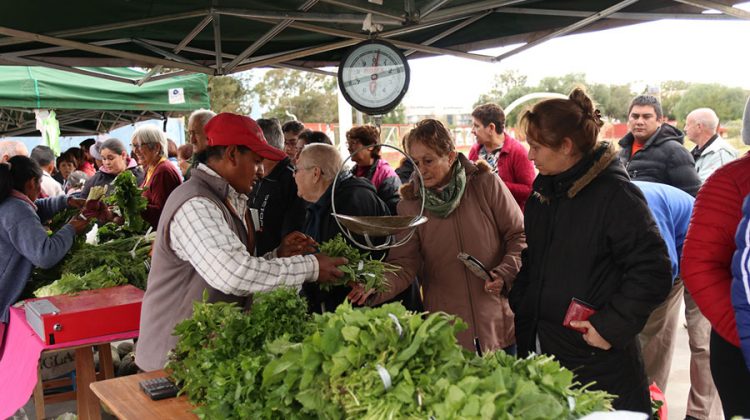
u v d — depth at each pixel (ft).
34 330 10.57
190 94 23.07
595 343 7.40
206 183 8.13
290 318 6.40
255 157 8.38
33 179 13.11
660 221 10.69
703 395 11.84
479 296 10.03
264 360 5.69
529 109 7.74
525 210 8.30
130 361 14.52
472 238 9.96
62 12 11.43
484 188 10.09
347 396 4.99
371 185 10.96
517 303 8.54
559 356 7.85
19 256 12.56
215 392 5.76
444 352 5.18
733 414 7.33
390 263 10.19
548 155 7.63
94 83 21.79
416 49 14.85
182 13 11.87
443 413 4.55
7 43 12.68
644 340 11.70
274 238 13.14
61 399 13.43
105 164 19.84
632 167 14.73
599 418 4.04
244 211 8.61
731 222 6.86
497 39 15.11
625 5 12.19
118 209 14.62
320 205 10.68
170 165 16.12
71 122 29.63
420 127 9.82
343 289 9.98
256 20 13.64
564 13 13.10
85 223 13.26
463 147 41.34
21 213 12.43
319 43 15.78
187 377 6.49
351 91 13.76
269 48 15.87
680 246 11.05
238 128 8.22
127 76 22.76
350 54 13.61
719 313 6.87
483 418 4.38
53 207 15.94
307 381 5.16
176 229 7.84
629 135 15.25
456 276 10.04
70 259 13.25
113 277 12.35
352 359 5.08
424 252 10.26
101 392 7.02
